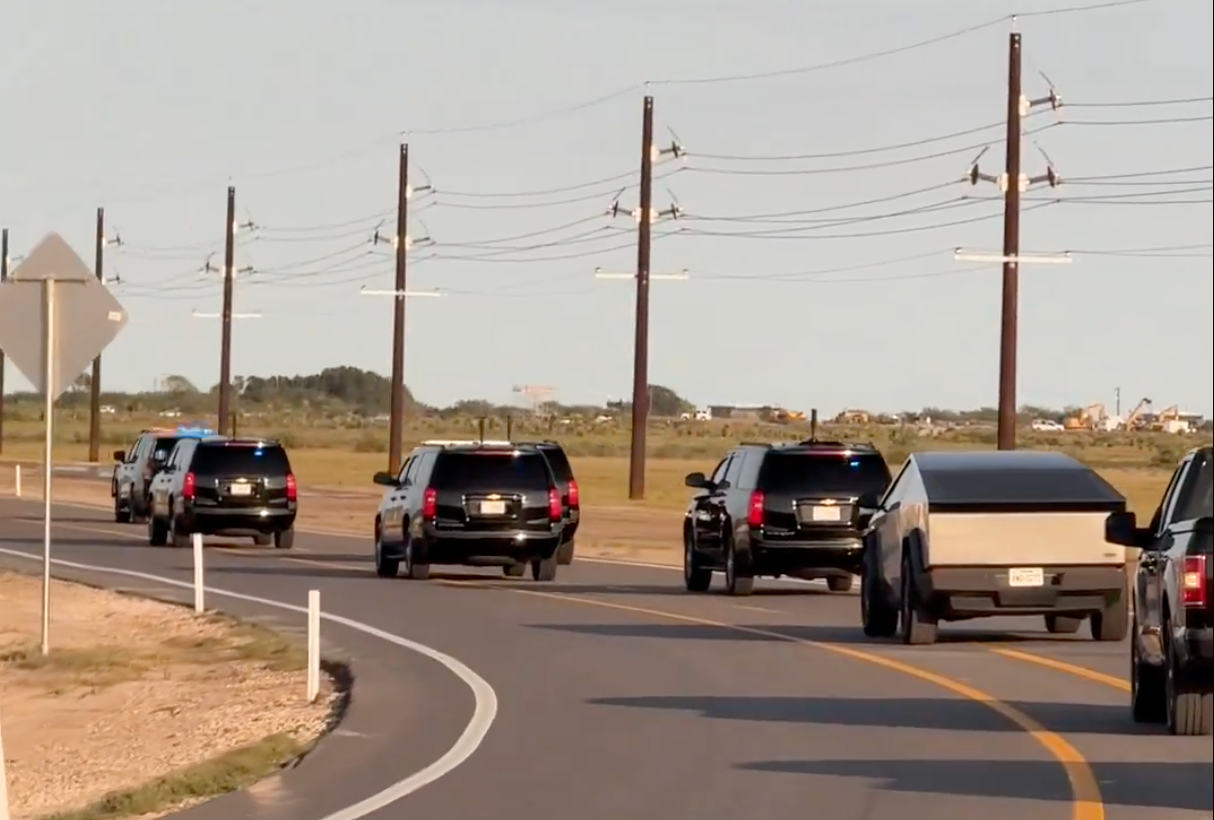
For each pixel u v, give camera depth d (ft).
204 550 287.07
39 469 608.19
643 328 439.22
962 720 116.98
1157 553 110.73
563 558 264.31
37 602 209.56
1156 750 104.17
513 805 90.27
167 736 128.26
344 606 200.85
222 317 606.55
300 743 114.11
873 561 170.50
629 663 149.69
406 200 498.69
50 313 145.48
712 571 221.05
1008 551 155.84
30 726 137.80
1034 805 88.12
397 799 92.38
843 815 86.38
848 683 136.26
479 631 175.32
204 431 353.72
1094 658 151.23
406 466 243.40
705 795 92.17
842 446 207.31
